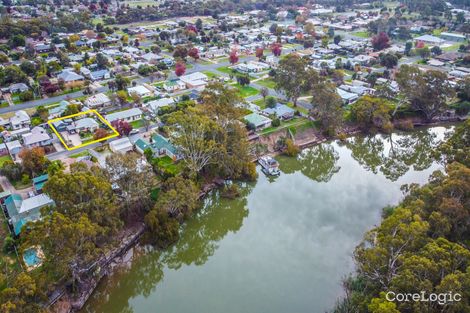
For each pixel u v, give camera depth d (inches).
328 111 4795.8
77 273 2432.3
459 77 6702.8
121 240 2982.3
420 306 1785.2
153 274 2950.3
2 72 5949.8
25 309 1987.0
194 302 2578.7
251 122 4648.1
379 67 7426.2
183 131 3575.3
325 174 4274.1
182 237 3255.4
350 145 4960.6
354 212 3469.5
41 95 5654.5
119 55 7775.6
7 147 4106.8
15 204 3134.8
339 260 2859.3
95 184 2613.2
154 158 3880.4
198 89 6013.8
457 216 2466.8
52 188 2503.7
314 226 3265.3
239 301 2541.8
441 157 3681.1
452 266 1966.0
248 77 6378.0
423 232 2176.4
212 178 3833.7
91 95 5703.7
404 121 5211.6
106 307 2613.2
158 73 6619.1
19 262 2593.5
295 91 5324.8
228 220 3472.0
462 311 1750.7
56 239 2182.6
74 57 7386.8
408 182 4047.7
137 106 5374.0
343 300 2427.4
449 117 5374.0
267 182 4010.8
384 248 2161.7
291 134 4758.9
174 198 3061.0
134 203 3139.8
